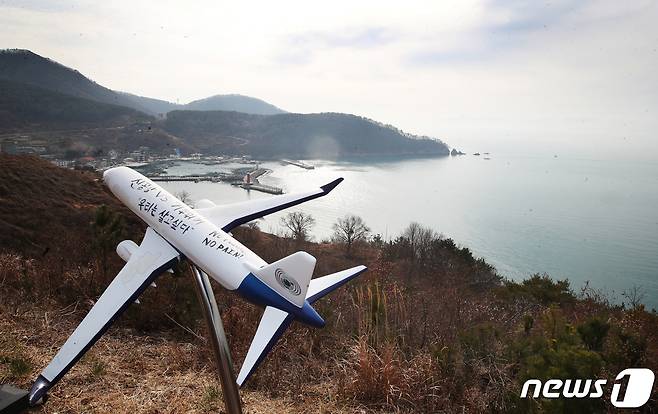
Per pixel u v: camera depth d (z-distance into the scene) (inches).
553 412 186.4
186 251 170.2
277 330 147.3
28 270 379.9
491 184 7780.5
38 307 327.3
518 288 670.5
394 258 1585.9
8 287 352.5
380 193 6063.0
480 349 271.0
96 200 1641.2
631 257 3216.0
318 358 295.3
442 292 481.4
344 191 5969.5
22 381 229.3
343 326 332.2
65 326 302.2
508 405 223.0
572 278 2598.4
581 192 7185.0
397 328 324.2
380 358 266.8
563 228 4377.5
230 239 174.2
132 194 207.5
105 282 355.9
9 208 1288.1
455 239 3799.2
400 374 256.1
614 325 265.1
